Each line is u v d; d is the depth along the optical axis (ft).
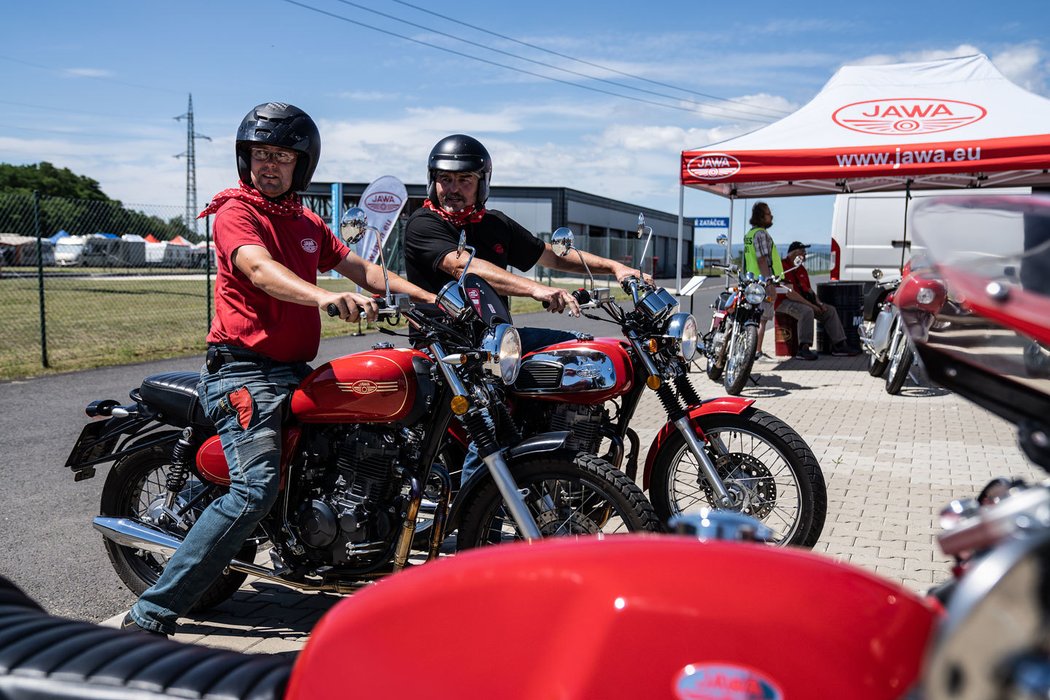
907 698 3.45
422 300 11.60
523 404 12.50
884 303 33.76
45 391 30.35
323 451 10.97
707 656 3.71
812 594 3.92
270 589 13.44
